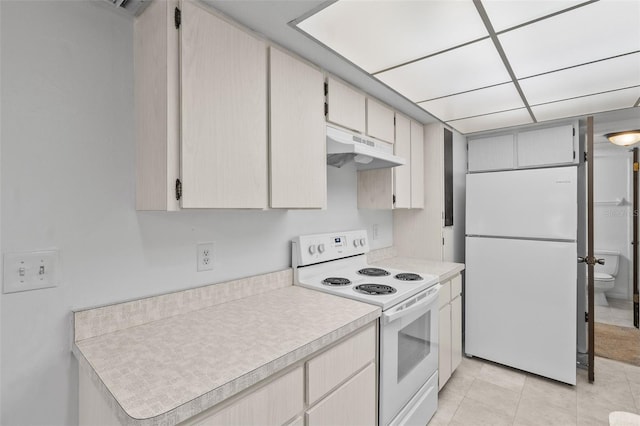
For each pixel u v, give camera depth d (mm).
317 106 1616
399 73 1801
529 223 2514
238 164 1212
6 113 964
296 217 1938
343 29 1374
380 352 1480
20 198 990
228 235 1562
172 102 1026
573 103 2305
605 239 3949
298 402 1068
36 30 1013
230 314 1354
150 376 860
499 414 2039
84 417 1021
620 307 3836
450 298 2357
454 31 1389
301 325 1229
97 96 1134
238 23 1319
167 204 1016
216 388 809
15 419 985
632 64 1695
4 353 967
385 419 1488
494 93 2107
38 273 1019
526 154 2879
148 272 1272
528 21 1305
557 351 2381
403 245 2912
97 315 1119
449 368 2336
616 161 3865
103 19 1146
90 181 1122
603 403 2150
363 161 1983
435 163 2764
